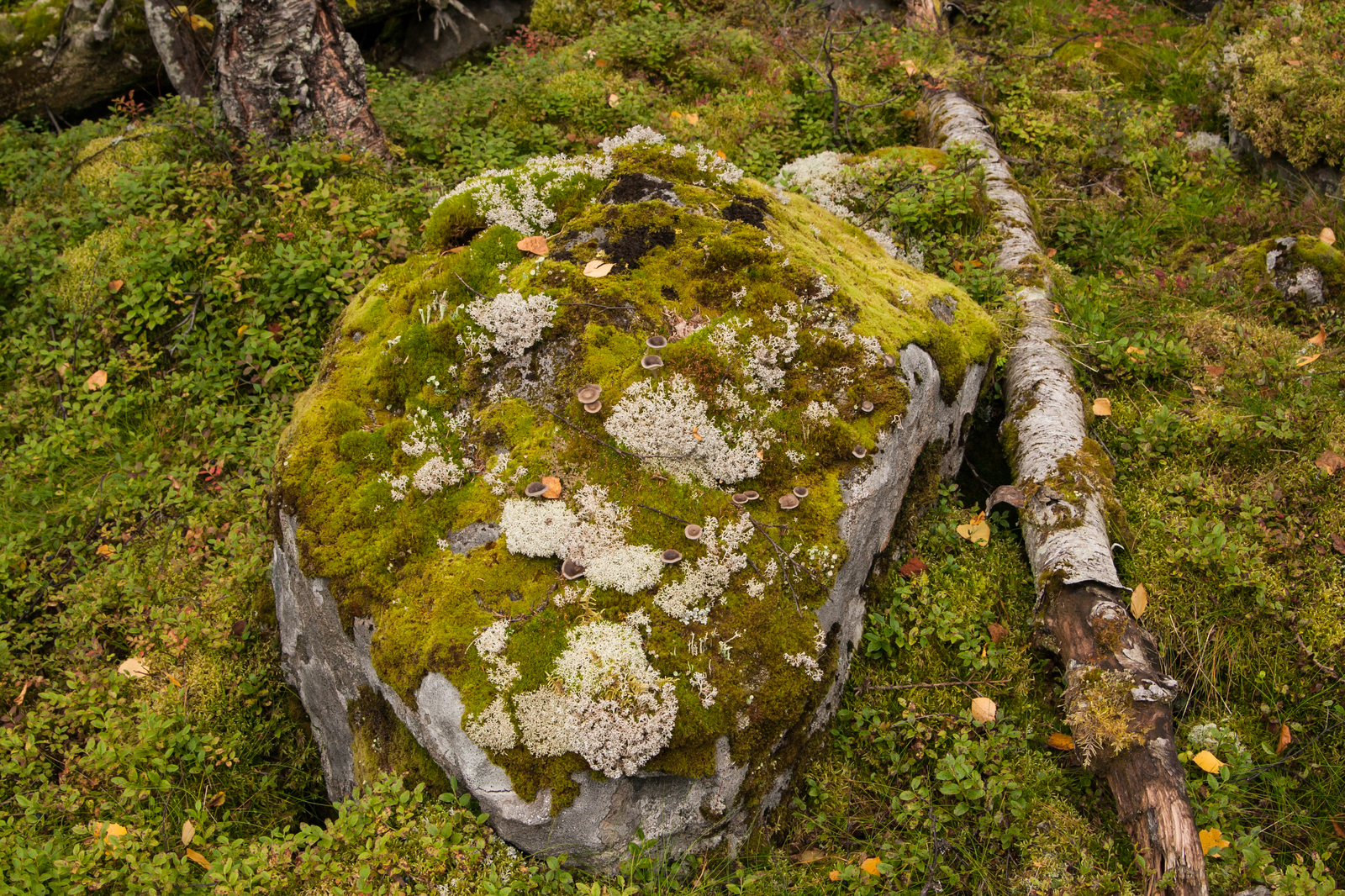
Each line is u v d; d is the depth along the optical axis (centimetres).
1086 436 176
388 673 135
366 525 143
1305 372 187
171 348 197
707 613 137
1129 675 146
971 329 175
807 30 296
